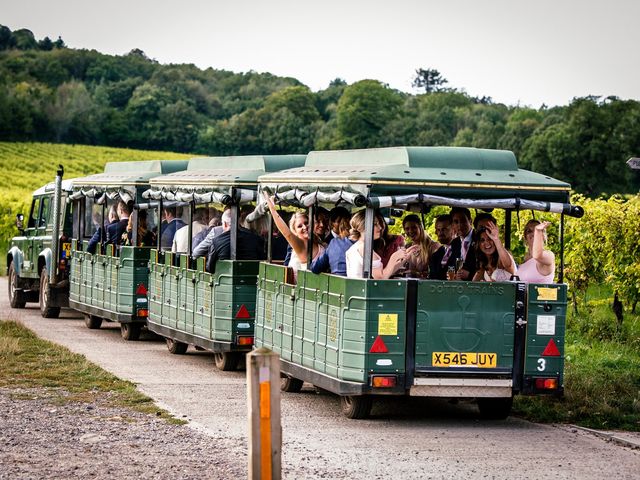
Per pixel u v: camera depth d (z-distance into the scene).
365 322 10.35
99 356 15.75
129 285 17.56
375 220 11.00
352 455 9.29
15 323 18.67
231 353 14.41
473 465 8.97
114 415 10.84
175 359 15.70
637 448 9.85
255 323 13.54
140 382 13.27
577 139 76.50
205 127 128.00
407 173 10.38
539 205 10.59
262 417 7.09
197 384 13.20
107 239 18.38
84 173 87.81
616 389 12.53
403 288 10.41
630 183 75.69
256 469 7.07
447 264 11.52
